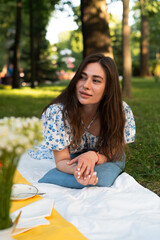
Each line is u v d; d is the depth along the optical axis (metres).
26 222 1.86
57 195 2.39
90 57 2.48
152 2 11.23
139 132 5.14
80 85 2.50
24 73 22.22
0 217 1.43
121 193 2.41
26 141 1.30
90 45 7.68
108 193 2.41
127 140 2.96
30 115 6.63
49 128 2.64
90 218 2.00
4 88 17.03
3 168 1.39
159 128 5.22
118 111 2.64
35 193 2.28
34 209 2.06
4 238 1.42
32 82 16.98
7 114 6.68
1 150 1.31
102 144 2.81
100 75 2.44
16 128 1.33
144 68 29.53
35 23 20.59
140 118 6.52
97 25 7.60
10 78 22.44
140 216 2.04
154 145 4.19
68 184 2.60
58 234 1.75
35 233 1.76
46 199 2.21
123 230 1.89
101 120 2.74
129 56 10.95
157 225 1.93
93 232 1.86
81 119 2.73
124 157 2.96
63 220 1.96
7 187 1.42
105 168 2.69
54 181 2.66
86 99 2.47
